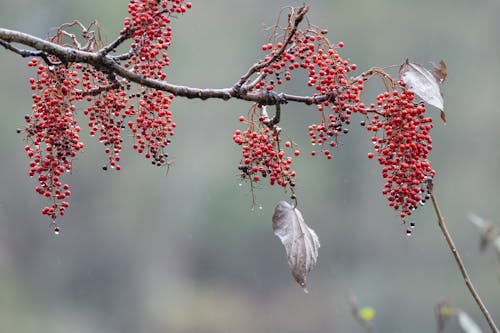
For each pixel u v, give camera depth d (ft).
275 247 108.78
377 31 106.63
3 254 97.76
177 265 108.27
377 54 106.63
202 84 101.35
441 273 94.99
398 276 97.86
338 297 100.53
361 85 11.71
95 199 102.99
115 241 106.01
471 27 107.24
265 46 11.89
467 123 103.55
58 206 11.32
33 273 99.91
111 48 11.62
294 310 103.55
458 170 101.65
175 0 11.84
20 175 94.43
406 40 106.93
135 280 106.63
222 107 105.91
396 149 11.47
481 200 99.14
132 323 104.63
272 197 104.94
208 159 107.24
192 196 107.34
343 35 106.63
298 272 11.29
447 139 103.04
